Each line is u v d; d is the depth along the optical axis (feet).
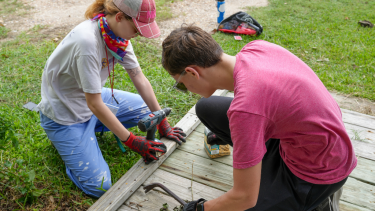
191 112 9.34
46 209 6.75
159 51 14.35
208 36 4.24
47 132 7.50
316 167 4.47
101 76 7.13
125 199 6.67
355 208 6.40
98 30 6.31
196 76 4.19
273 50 4.41
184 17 19.26
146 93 8.02
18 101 10.53
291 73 4.07
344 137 4.32
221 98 6.27
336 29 16.71
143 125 6.59
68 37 6.46
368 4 20.65
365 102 10.48
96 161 7.38
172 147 7.94
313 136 4.10
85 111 7.63
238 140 3.89
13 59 13.29
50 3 21.12
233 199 4.32
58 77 6.93
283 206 5.01
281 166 5.10
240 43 15.28
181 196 6.79
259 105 3.81
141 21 5.96
